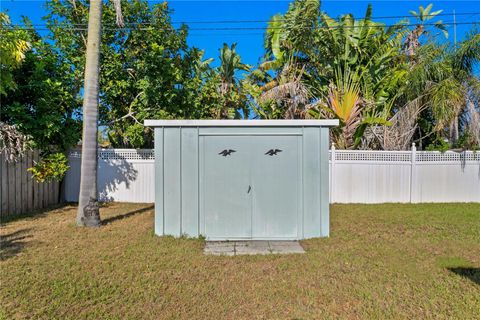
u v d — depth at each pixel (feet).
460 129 34.68
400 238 19.84
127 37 33.24
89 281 12.99
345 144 36.96
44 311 10.66
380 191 34.06
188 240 19.33
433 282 13.25
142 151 34.40
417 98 35.42
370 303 11.51
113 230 21.18
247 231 20.35
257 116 43.42
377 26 38.58
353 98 36.65
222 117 42.01
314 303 11.51
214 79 39.55
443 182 34.01
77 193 34.22
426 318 10.55
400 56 40.75
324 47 38.22
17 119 26.21
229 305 11.32
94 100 21.89
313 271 14.44
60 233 20.20
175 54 35.53
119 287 12.53
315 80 41.83
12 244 17.76
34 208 29.19
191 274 13.97
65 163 30.25
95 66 21.77
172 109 33.99
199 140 20.38
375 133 37.60
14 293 11.78
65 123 29.81
